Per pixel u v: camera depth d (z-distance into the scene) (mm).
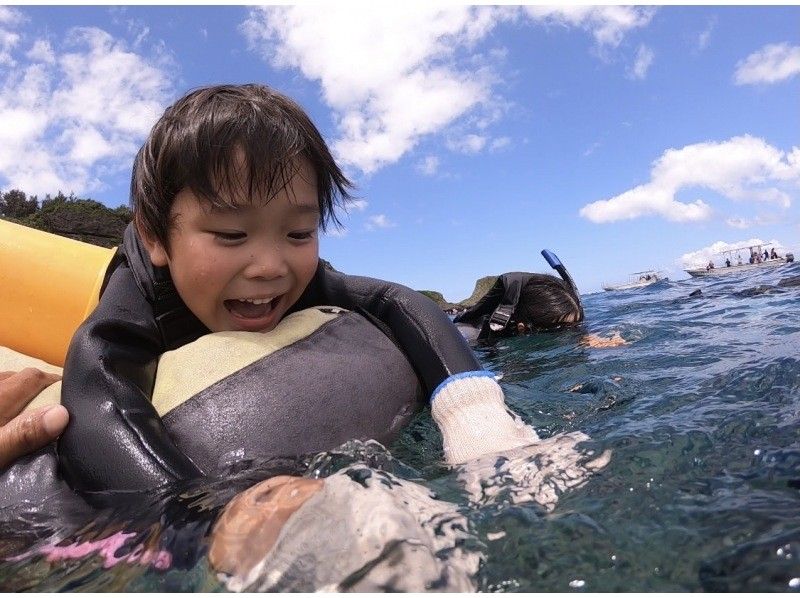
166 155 404
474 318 1230
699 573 199
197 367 401
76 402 365
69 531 298
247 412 375
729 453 301
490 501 270
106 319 412
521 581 204
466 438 390
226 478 326
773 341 691
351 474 274
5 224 666
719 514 234
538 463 315
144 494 315
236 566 222
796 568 193
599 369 658
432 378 465
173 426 367
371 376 441
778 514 228
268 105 425
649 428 359
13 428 356
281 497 251
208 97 424
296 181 412
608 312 1415
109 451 333
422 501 261
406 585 198
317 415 391
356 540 211
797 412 363
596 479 285
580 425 410
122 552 264
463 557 217
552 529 236
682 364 618
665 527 229
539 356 852
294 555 214
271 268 408
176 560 243
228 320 444
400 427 437
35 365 592
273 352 421
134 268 459
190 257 407
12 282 627
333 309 506
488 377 454
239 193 390
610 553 216
